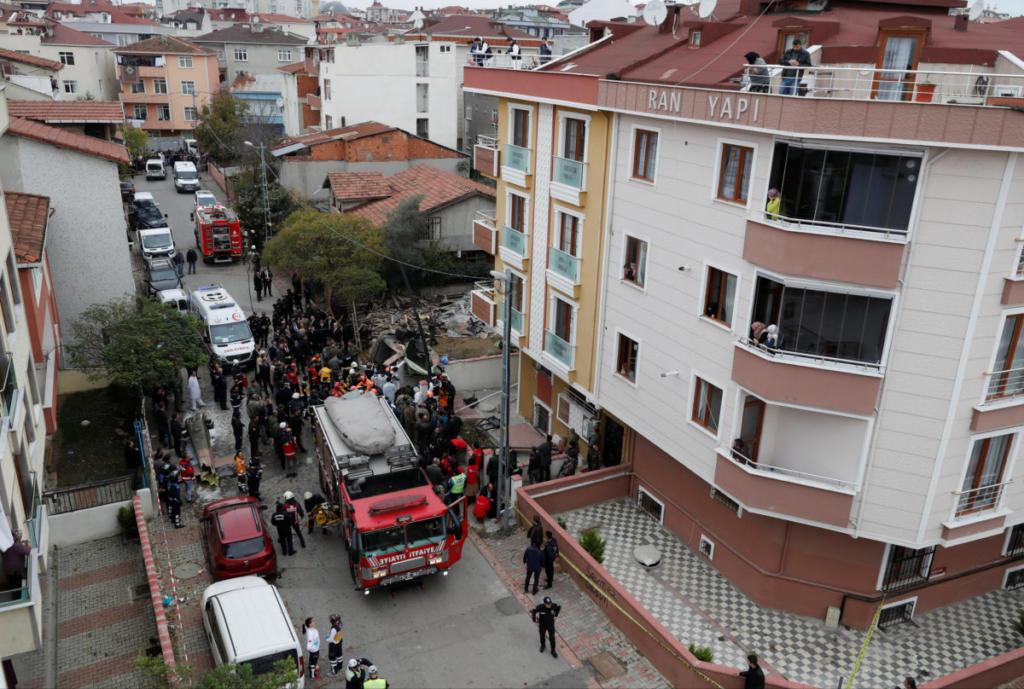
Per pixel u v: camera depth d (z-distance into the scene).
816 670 15.24
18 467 14.98
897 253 13.43
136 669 14.91
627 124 18.19
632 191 18.36
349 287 30.75
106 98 78.06
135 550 18.58
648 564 18.27
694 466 17.47
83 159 28.03
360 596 17.38
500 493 19.88
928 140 12.68
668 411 18.20
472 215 37.47
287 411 23.81
